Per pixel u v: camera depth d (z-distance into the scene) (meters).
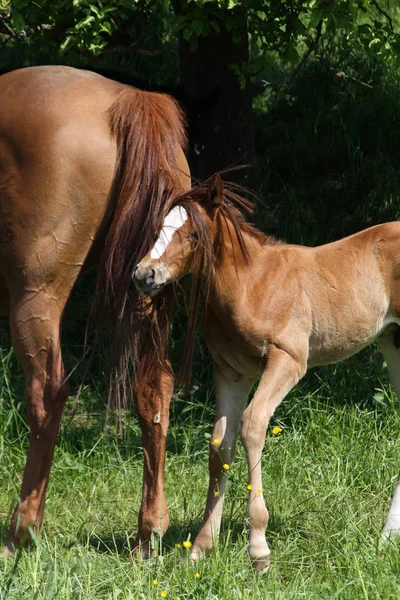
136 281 6.46
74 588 6.29
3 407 10.47
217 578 6.30
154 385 7.07
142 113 6.82
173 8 10.77
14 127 6.76
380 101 14.70
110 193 6.80
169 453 9.73
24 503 7.03
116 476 9.12
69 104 6.79
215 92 10.82
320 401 10.69
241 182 11.82
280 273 7.25
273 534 7.57
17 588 5.96
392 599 6.00
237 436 7.39
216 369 7.43
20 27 9.57
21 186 6.74
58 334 6.99
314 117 14.65
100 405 11.30
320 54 13.77
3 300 7.57
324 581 6.68
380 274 7.72
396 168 13.88
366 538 7.22
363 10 10.38
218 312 7.14
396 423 9.77
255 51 15.35
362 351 11.26
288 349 7.12
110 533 7.78
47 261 6.79
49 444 7.04
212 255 6.79
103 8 9.59
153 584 6.20
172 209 6.63
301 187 13.95
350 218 13.30
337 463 8.86
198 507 8.25
